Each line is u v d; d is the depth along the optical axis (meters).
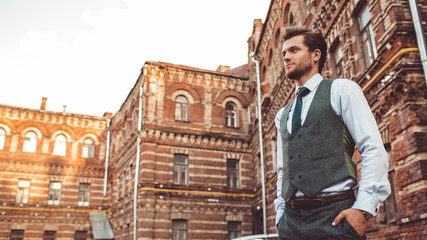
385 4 9.20
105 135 36.91
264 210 20.59
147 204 22.83
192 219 23.59
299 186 2.37
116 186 31.73
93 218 32.81
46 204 32.47
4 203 31.25
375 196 2.08
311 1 14.81
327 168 2.29
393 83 8.66
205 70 27.36
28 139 34.06
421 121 8.04
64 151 35.03
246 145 26.56
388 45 8.95
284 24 18.92
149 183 23.25
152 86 25.44
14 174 32.50
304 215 2.32
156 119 24.83
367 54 10.84
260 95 23.03
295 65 2.71
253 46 27.42
